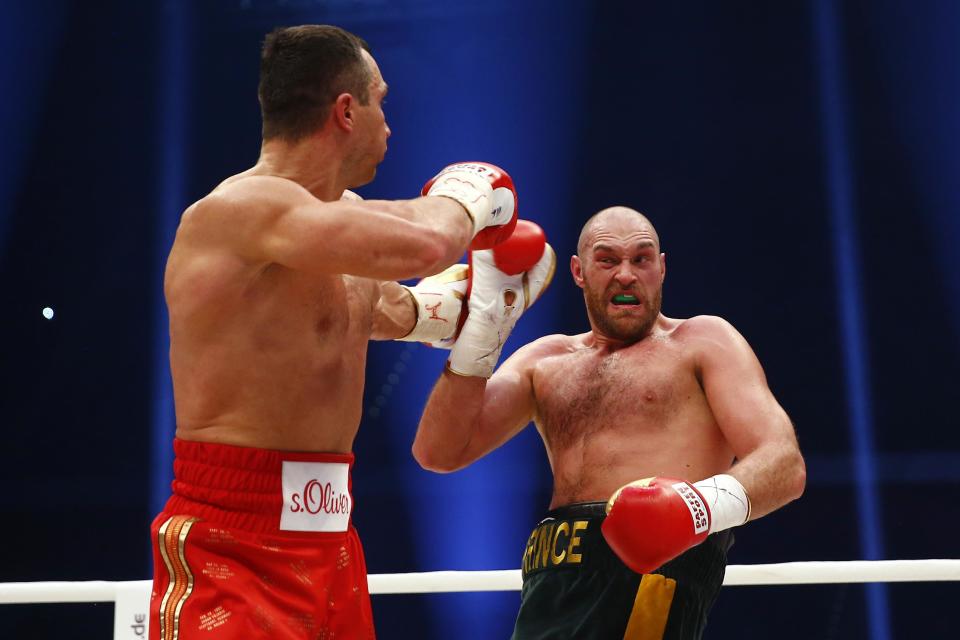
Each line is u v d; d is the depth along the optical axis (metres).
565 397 3.33
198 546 2.36
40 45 10.75
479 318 3.21
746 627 8.59
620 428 3.19
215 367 2.42
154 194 10.91
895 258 10.98
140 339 10.75
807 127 11.16
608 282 3.29
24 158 10.81
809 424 10.79
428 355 10.70
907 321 10.88
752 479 2.75
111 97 10.92
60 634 8.67
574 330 11.12
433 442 3.30
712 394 3.12
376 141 2.62
